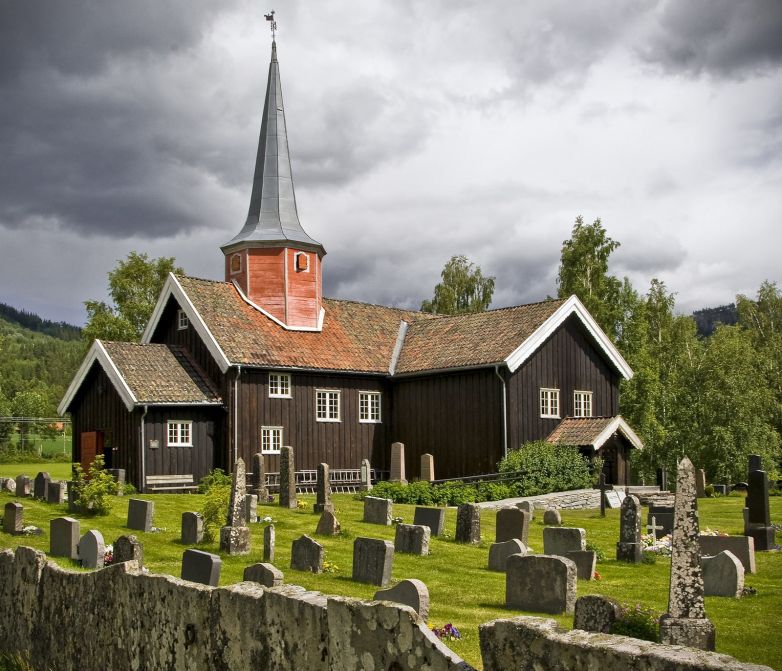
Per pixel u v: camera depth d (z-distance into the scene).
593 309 57.47
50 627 11.18
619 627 11.01
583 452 37.53
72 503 26.45
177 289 37.66
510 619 6.51
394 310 46.09
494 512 29.34
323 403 38.62
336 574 17.47
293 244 40.22
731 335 58.56
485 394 37.28
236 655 8.12
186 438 34.94
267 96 42.84
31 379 148.12
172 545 20.95
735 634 12.84
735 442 50.22
